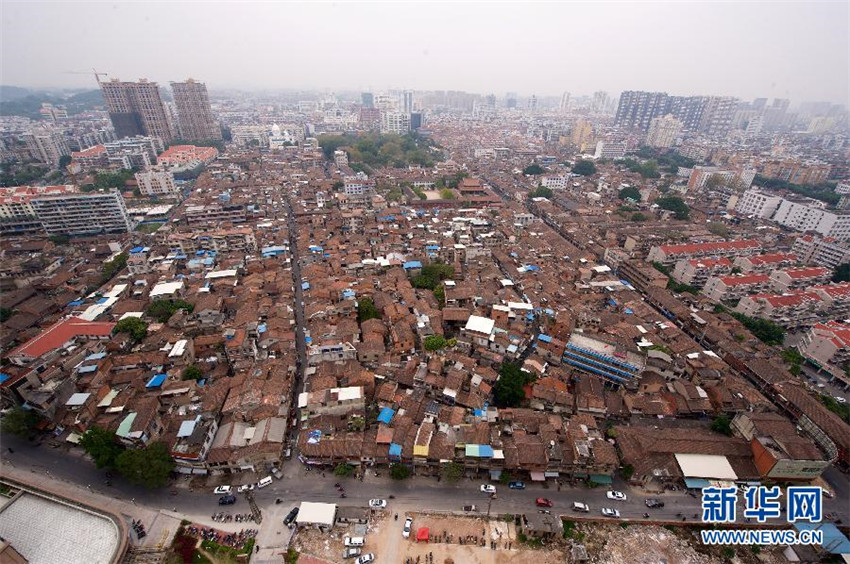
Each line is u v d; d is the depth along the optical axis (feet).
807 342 401.29
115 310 403.75
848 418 321.73
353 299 418.10
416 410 299.58
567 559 233.14
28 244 563.89
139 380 319.27
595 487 270.67
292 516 245.04
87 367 317.63
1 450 288.10
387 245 554.46
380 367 344.08
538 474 267.80
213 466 266.98
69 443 292.20
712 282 492.95
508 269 523.70
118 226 651.25
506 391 314.35
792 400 322.14
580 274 506.89
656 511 258.37
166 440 272.72
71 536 223.92
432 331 372.17
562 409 313.73
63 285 478.18
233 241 561.02
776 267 531.50
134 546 227.40
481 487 265.34
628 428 297.33
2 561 196.03
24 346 335.06
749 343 394.11
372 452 270.87
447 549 234.79
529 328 404.36
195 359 359.46
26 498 243.19
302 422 294.05
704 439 282.97
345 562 227.61
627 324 400.67
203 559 225.97
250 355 352.28
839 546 234.58
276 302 428.56
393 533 241.14
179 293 440.04
